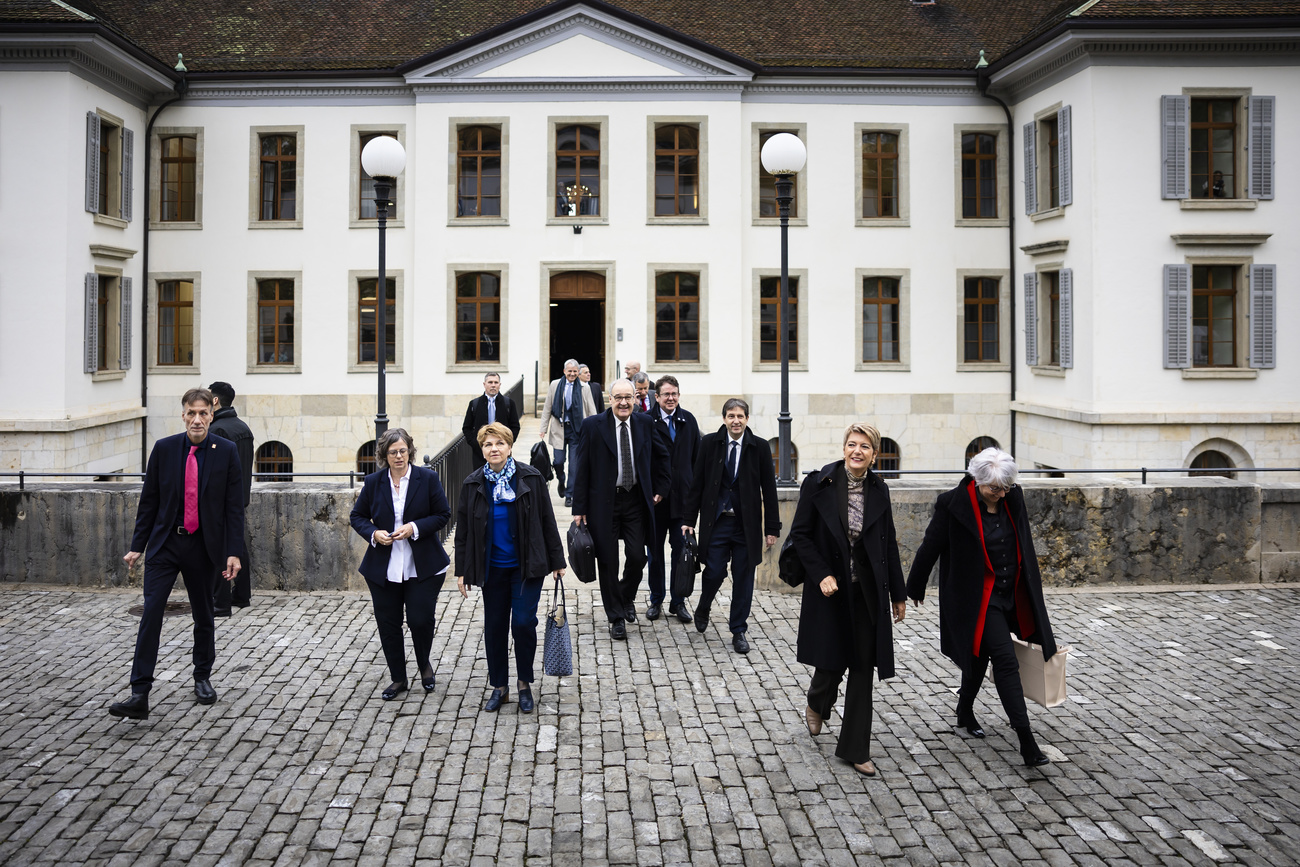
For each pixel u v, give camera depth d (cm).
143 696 703
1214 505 1166
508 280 2533
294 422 2570
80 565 1134
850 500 648
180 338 2580
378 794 600
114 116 2323
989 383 2608
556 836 550
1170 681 828
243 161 2544
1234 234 2133
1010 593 666
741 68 2512
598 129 2538
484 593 750
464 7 2738
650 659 879
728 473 918
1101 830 558
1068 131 2242
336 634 953
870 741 671
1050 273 2425
